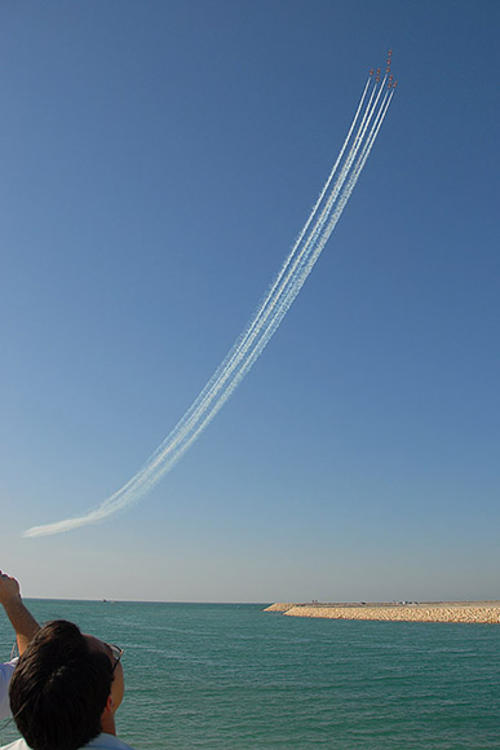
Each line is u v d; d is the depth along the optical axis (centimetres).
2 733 2281
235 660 5978
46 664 247
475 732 2720
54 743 240
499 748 2427
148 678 4522
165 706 3325
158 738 2558
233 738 2566
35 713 238
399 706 3384
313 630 11444
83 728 242
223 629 11650
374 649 7394
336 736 2620
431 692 3931
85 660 251
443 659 6191
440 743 2509
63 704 238
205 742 2489
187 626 12550
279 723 2880
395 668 5362
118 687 277
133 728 2750
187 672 4931
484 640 8931
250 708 3278
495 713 3181
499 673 5025
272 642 8419
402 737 2611
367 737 2608
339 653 6819
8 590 338
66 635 263
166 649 7200
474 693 3894
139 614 18762
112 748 243
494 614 13250
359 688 4084
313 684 4269
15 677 251
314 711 3203
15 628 333
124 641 8381
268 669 5209
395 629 11612
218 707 3306
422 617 14400
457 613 13988
